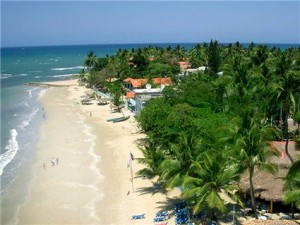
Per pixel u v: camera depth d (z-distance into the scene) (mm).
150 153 48062
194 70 133125
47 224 41031
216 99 65625
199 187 34656
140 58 137000
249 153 35406
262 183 40656
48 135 76375
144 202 44812
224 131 43531
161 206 43562
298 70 69688
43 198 47625
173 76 110188
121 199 46125
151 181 51188
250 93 61000
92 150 65938
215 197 34469
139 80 110812
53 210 44281
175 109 55500
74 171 56375
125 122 84875
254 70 72000
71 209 44281
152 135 51594
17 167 58812
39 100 116250
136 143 68625
